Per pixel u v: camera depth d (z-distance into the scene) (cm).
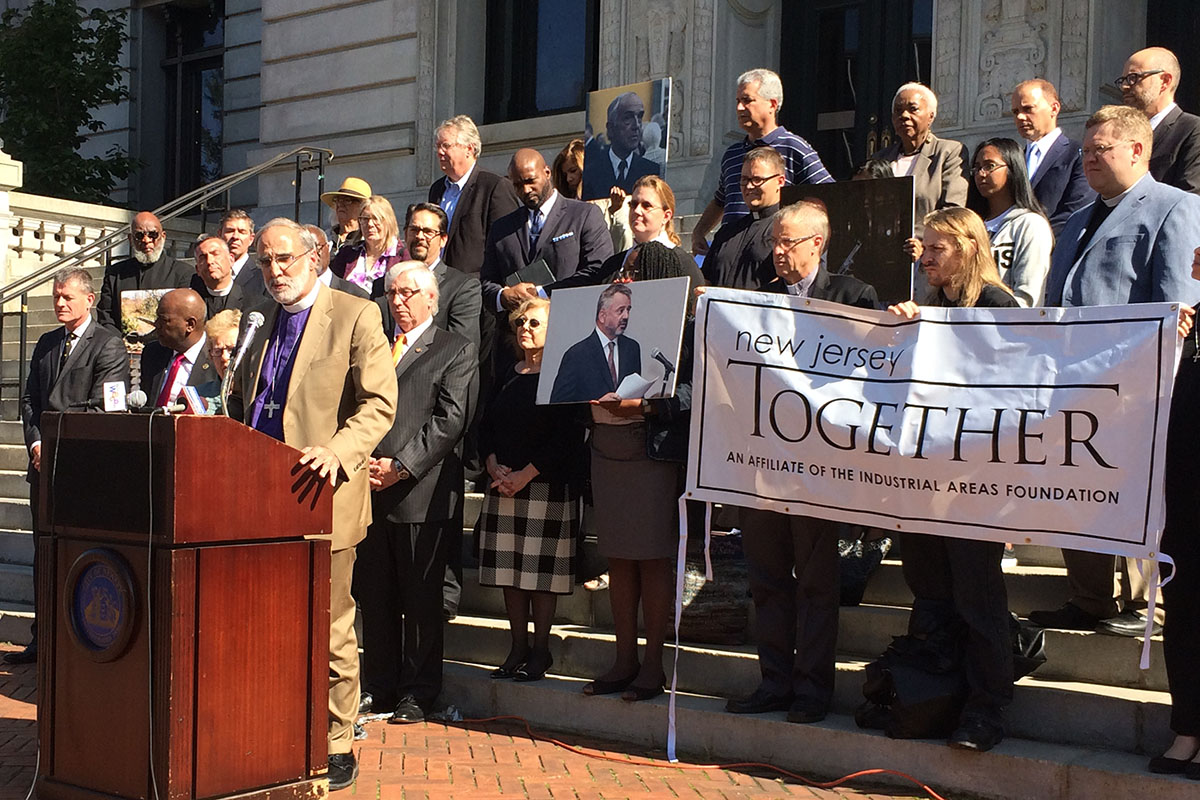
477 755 503
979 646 450
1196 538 418
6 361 1061
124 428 409
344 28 1379
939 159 640
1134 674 470
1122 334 423
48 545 432
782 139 663
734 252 587
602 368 520
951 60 988
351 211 867
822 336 475
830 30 1133
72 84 1638
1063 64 938
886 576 555
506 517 569
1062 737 460
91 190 1686
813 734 478
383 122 1348
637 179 775
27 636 733
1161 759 419
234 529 406
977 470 441
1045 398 432
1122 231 458
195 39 1878
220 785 403
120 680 406
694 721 507
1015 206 563
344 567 469
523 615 577
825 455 468
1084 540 421
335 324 471
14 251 1209
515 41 1334
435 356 565
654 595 530
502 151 1278
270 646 417
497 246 700
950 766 448
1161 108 567
